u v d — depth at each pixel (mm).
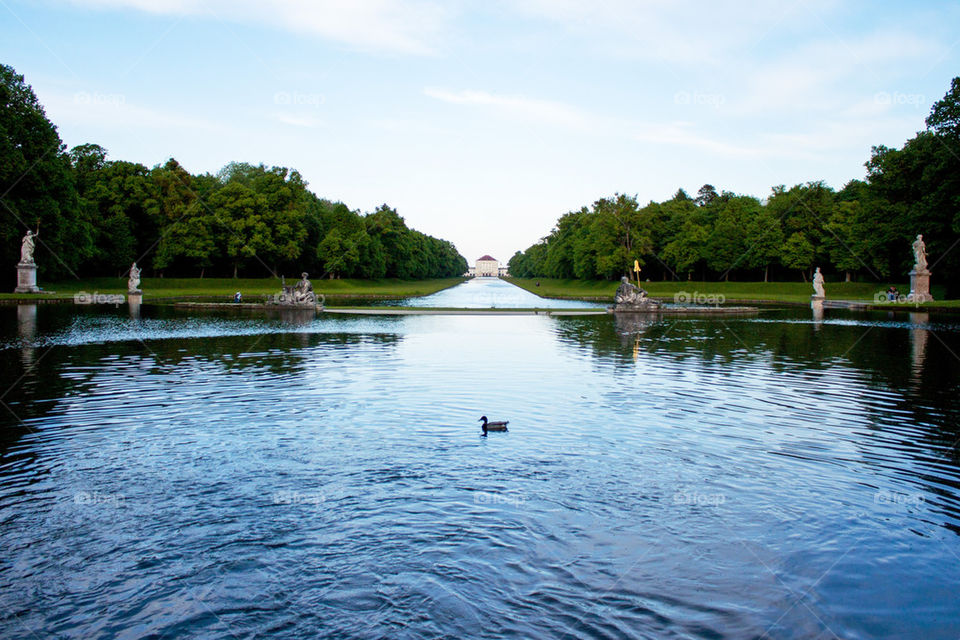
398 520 8219
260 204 86375
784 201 88625
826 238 82562
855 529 8102
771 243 87062
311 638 5883
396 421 12930
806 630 6020
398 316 44031
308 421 12891
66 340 26781
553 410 13969
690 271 95375
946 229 51844
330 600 6484
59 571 6992
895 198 60062
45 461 10367
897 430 12523
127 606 6371
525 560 7258
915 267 53781
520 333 31688
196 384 16875
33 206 56281
